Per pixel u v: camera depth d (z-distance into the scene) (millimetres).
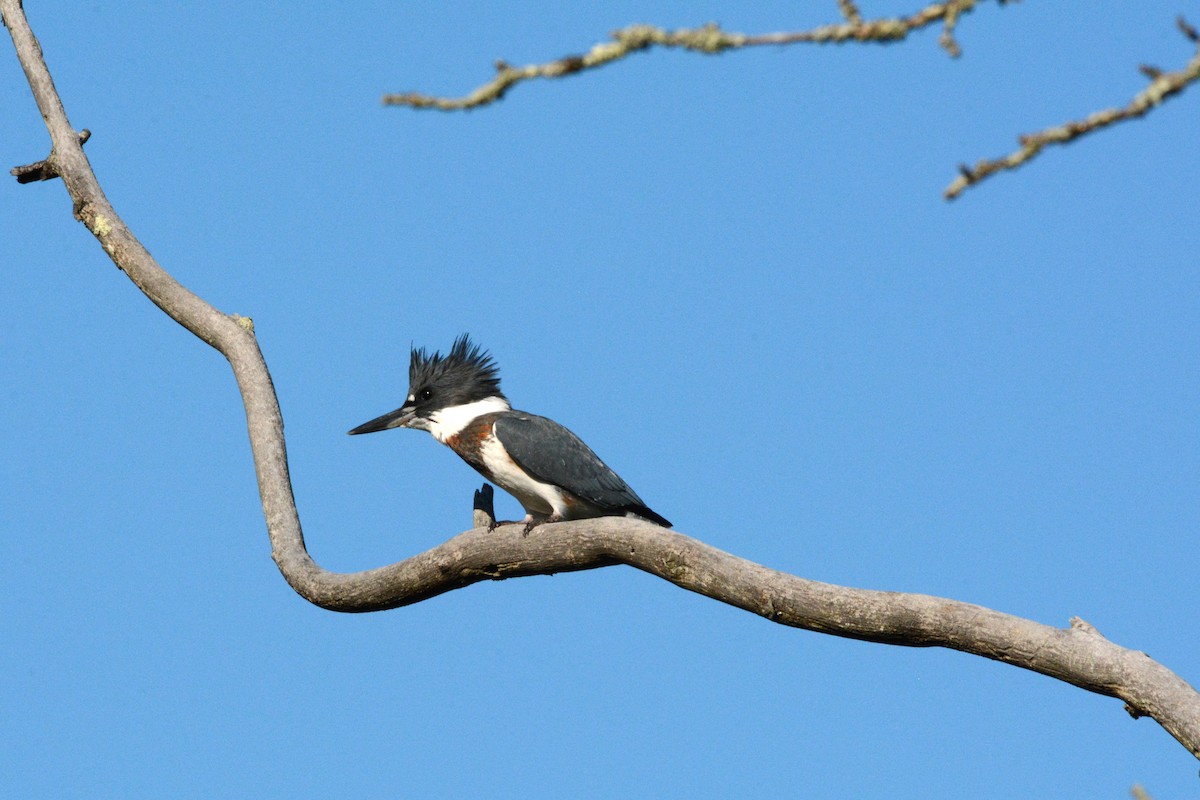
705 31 4375
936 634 8531
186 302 13367
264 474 12461
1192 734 7551
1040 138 4312
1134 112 4176
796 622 9094
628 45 4453
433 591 11133
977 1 4309
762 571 9156
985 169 4402
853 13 4375
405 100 4785
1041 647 8133
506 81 4684
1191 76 4086
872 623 8711
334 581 11555
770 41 4355
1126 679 7840
